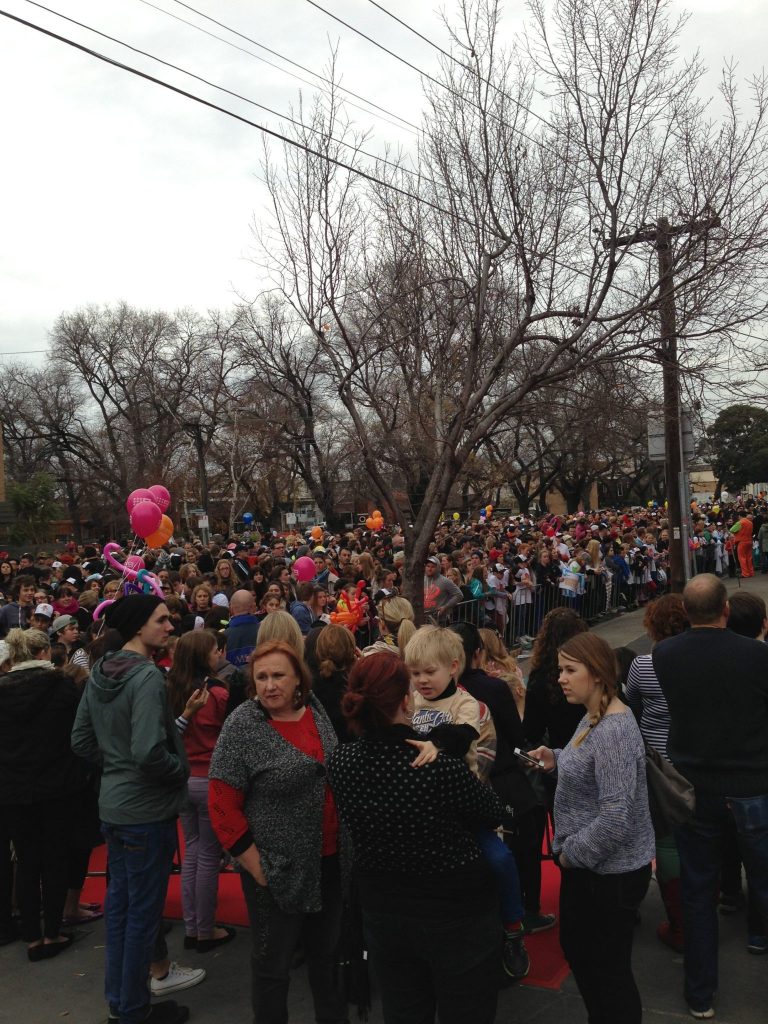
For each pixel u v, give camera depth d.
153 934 4.11
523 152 8.19
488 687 4.54
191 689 4.93
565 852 3.39
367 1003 3.85
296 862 3.45
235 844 3.45
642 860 3.38
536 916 4.98
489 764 4.15
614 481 59.44
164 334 52.62
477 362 8.77
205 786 4.91
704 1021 4.01
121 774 4.12
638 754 3.41
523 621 15.02
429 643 3.87
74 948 5.17
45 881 5.04
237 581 12.10
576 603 16.61
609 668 3.48
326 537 24.62
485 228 8.20
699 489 85.50
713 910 4.04
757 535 26.02
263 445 36.22
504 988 4.36
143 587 8.84
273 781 3.43
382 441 9.91
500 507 69.12
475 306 8.59
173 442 51.84
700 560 22.61
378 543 18.67
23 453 54.97
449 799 2.91
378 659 3.12
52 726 4.99
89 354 52.94
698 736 3.98
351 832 3.03
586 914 3.42
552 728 4.73
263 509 52.06
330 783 3.12
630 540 20.36
